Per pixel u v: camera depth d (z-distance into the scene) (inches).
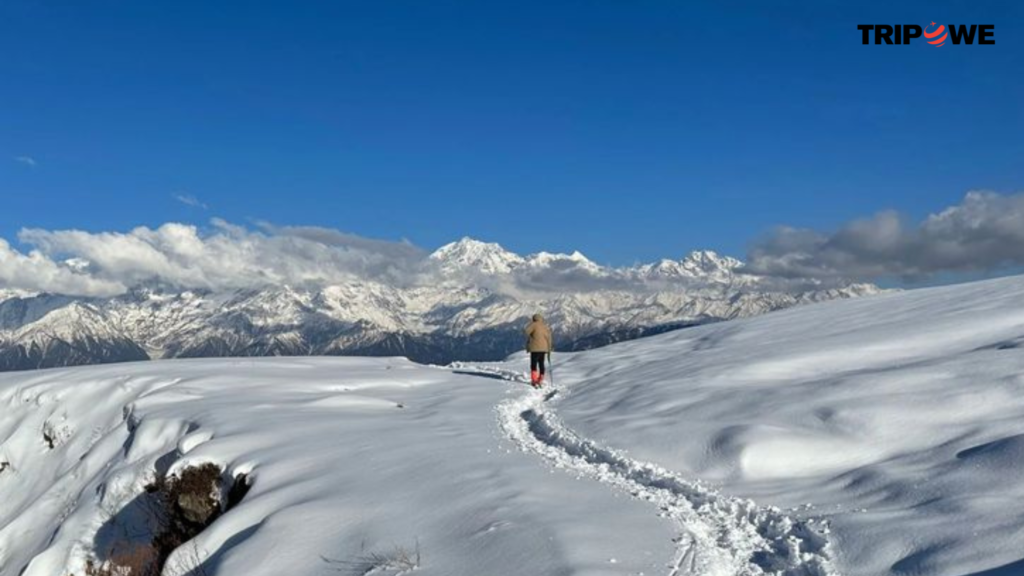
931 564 271.4
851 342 709.9
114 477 658.8
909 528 303.1
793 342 792.9
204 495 557.3
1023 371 490.3
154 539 579.8
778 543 325.1
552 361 1075.3
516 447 523.5
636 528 341.1
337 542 380.8
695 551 315.0
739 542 331.0
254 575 371.6
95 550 613.9
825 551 304.0
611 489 407.5
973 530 287.1
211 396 813.2
